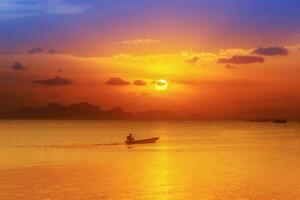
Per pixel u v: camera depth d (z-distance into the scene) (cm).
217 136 17962
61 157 8712
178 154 9475
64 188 4906
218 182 5344
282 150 10681
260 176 5888
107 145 12119
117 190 4797
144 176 5894
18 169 6656
